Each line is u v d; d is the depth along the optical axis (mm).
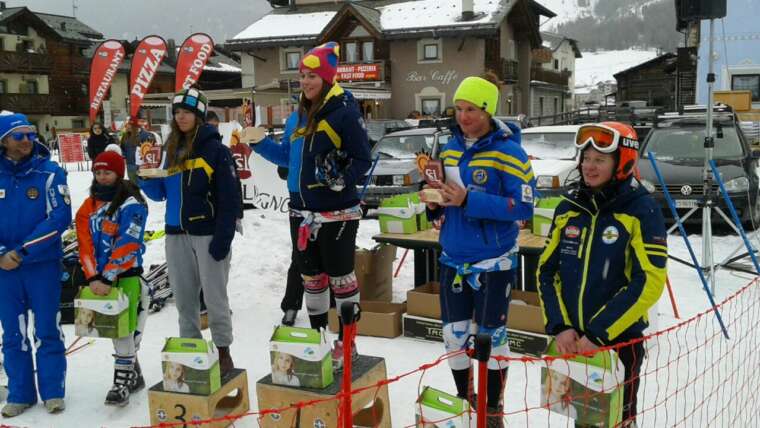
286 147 4402
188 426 3621
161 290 6367
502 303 3504
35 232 3920
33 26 49250
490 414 3209
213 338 4152
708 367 4672
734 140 10500
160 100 22031
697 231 9922
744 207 9367
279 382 3586
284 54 33969
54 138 41500
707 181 6902
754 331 5395
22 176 3982
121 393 4164
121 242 4031
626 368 3070
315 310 4352
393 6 34156
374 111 31703
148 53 14180
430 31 31062
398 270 7355
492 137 3432
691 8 6754
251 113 8109
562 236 3100
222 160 4094
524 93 37469
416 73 32281
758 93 21719
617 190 2949
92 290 4027
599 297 2953
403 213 5617
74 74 51812
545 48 43000
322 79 4023
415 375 4617
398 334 5441
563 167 10305
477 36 31047
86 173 21500
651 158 5910
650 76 53656
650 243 2842
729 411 3938
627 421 3010
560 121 26297
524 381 4477
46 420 4012
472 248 3453
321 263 4266
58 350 4141
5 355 4109
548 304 3072
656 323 5105
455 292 3553
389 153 12922
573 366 2828
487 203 3277
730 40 21641
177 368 3654
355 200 4172
